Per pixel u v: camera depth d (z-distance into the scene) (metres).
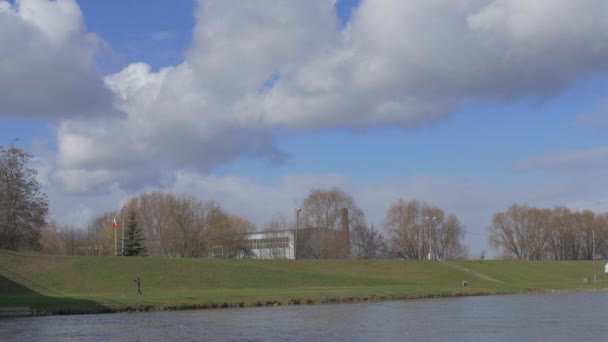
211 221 128.88
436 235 142.38
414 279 100.50
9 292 69.38
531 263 126.81
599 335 35.84
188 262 90.88
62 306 51.53
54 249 133.00
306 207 135.12
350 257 134.38
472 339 34.28
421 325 41.12
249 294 65.94
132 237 102.44
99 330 38.50
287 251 137.88
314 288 80.69
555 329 38.72
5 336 35.62
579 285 96.31
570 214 157.62
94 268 82.06
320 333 37.00
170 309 54.69
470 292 77.69
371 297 68.06
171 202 126.44
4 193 95.06
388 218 142.38
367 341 33.56
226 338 34.81
